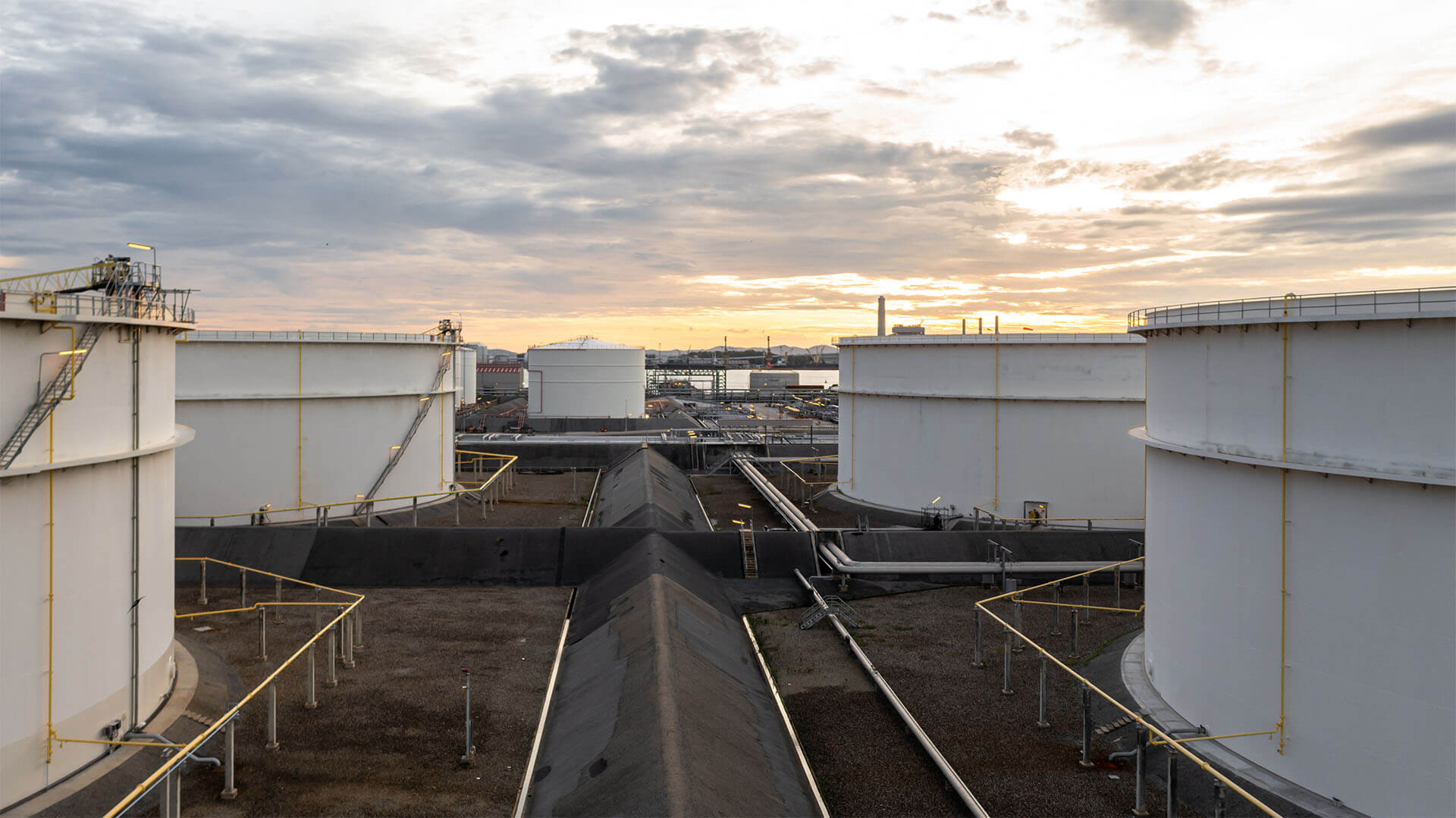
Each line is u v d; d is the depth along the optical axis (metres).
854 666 31.62
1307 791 20.94
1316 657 20.84
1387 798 19.47
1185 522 25.12
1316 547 20.86
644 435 99.06
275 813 20.88
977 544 44.34
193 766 22.98
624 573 39.00
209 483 50.41
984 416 53.47
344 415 54.00
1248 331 22.53
